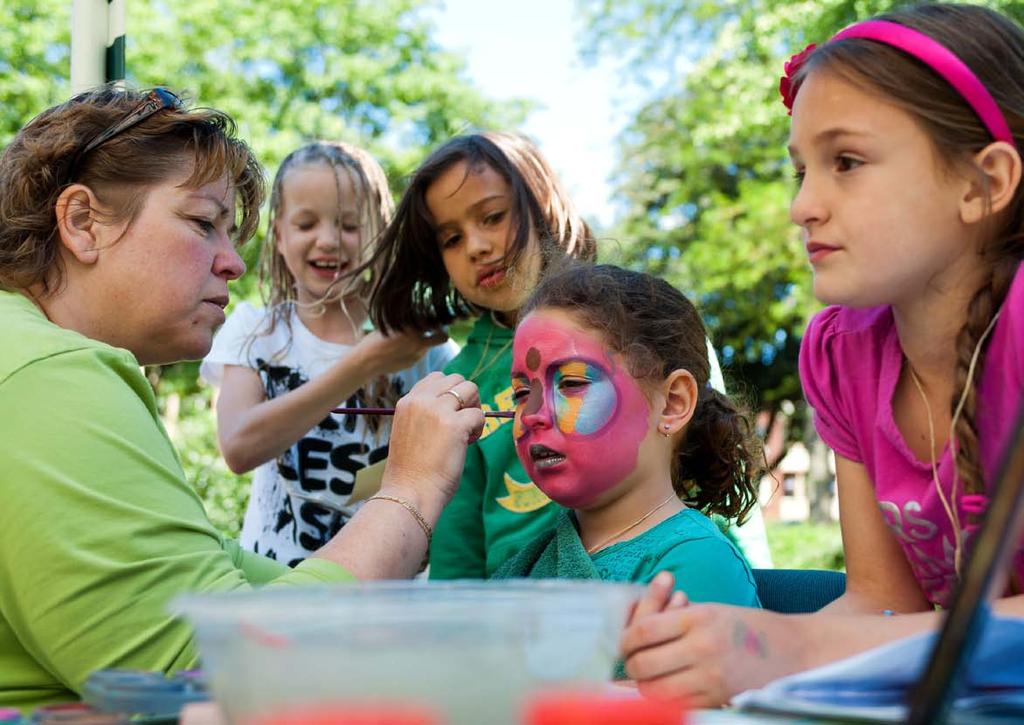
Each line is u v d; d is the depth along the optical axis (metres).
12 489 1.50
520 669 0.76
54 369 1.59
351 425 3.24
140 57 13.77
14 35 13.19
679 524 2.04
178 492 1.62
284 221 3.51
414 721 0.70
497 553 2.54
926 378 1.62
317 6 14.55
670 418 2.10
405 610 0.76
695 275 15.30
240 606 0.77
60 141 1.86
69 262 1.89
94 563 1.49
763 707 0.97
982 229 1.47
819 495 17.00
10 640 1.57
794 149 1.50
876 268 1.43
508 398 2.68
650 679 1.18
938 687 0.79
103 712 0.99
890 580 1.75
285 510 3.28
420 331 2.98
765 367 17.69
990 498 0.81
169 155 1.92
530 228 2.74
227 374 3.42
